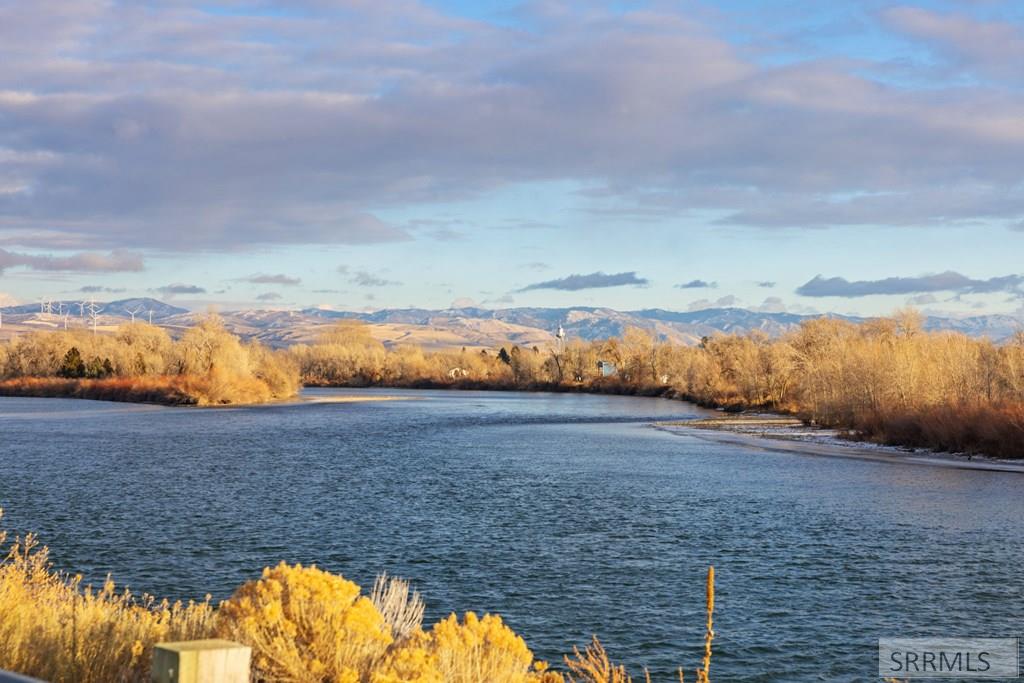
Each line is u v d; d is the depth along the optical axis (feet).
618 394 562.66
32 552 86.89
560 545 95.61
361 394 541.34
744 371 391.04
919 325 356.59
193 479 148.66
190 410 361.71
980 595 77.20
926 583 81.10
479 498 129.29
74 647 29.27
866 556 92.02
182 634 31.60
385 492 134.62
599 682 45.65
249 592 31.24
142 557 86.63
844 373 266.57
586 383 596.70
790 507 123.75
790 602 74.38
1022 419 194.49
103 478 148.56
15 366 532.73
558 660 59.21
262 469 164.86
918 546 97.35
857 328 378.73
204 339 472.44
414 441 229.66
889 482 152.66
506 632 35.53
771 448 213.46
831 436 244.22
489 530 103.76
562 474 160.66
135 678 28.76
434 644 33.35
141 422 291.58
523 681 34.06
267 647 29.09
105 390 432.66
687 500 129.39
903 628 67.82
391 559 88.07
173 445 212.02
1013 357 238.27
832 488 144.46
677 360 539.29
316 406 401.70
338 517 111.45
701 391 440.04
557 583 79.25
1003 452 193.67
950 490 142.92
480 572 82.99
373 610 31.76
